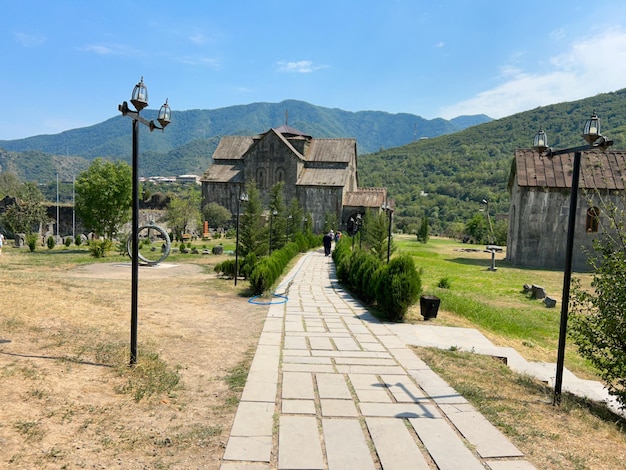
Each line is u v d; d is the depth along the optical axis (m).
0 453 3.50
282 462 3.83
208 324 9.28
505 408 5.40
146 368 5.91
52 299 9.85
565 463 4.09
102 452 3.79
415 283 10.52
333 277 19.22
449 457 4.05
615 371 6.89
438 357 7.61
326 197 50.81
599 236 25.75
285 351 7.53
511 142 136.25
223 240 42.62
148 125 6.24
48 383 5.02
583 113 132.62
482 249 41.53
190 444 4.09
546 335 11.82
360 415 4.93
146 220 48.91
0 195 58.66
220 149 58.19
